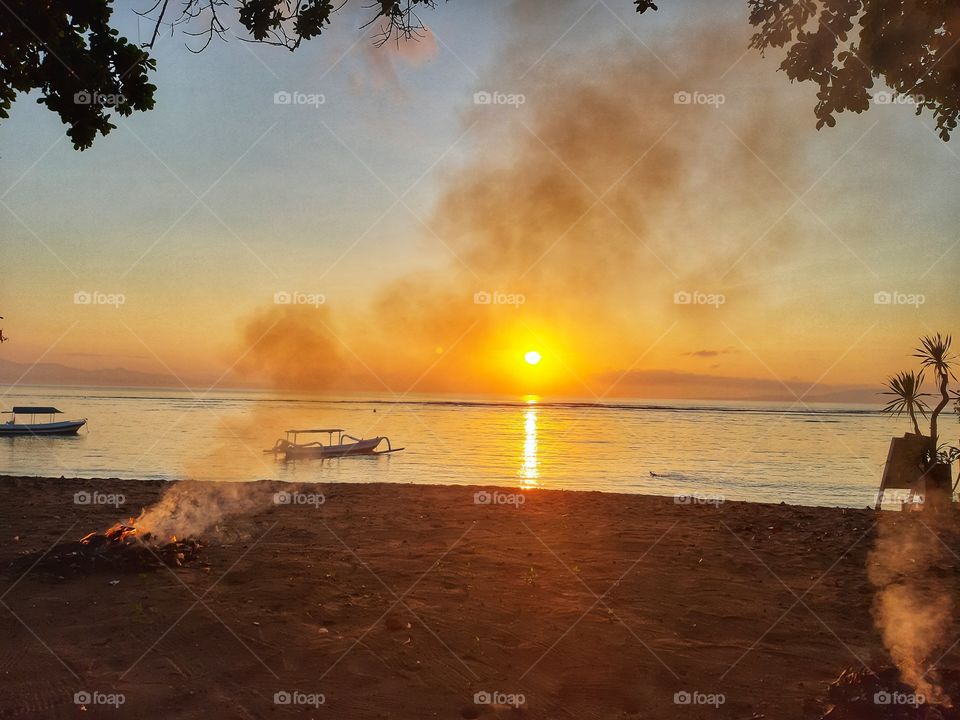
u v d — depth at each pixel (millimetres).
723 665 5750
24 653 5516
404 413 189750
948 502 13727
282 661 5594
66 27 7305
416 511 12000
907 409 14492
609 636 6285
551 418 182625
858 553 9453
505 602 7074
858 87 7023
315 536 9688
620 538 10109
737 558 9062
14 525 9906
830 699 5047
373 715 4855
